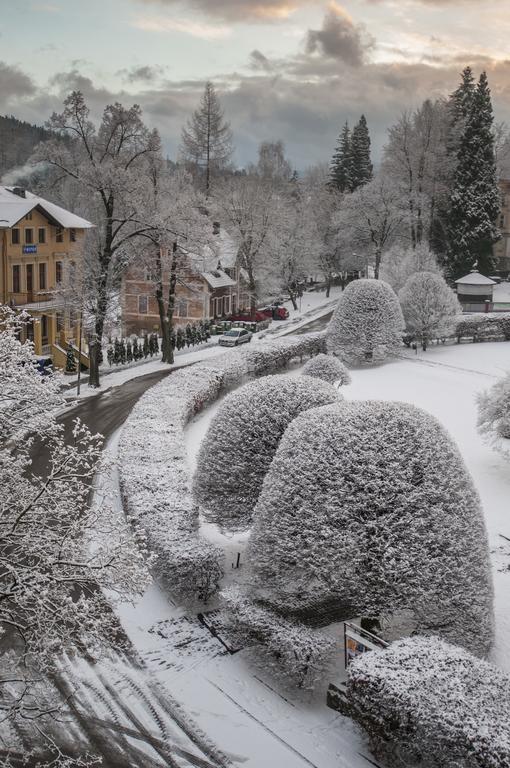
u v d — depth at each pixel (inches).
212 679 461.4
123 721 419.2
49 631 346.6
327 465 466.0
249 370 1380.4
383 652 398.3
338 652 478.3
